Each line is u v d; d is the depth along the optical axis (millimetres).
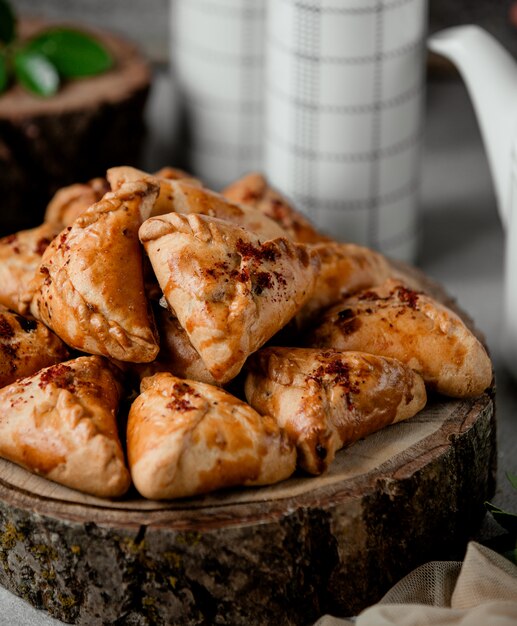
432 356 1060
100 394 1021
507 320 1223
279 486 1004
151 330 1037
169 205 1085
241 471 987
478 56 1248
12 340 1069
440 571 1036
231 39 1466
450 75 1799
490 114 1231
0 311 1085
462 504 1062
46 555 1001
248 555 982
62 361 1079
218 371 1011
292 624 1016
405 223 1387
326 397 1020
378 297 1103
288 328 1096
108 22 1825
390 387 1035
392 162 1348
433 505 1031
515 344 1215
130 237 1045
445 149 1629
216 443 981
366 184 1347
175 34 1526
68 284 1030
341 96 1311
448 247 1455
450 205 1525
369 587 1027
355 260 1137
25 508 988
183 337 1055
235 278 1022
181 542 974
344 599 1024
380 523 1010
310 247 1081
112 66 1522
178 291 1020
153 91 1765
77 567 996
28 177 1445
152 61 1828
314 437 1003
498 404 1235
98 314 1026
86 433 990
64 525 979
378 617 979
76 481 994
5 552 1022
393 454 1027
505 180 1219
